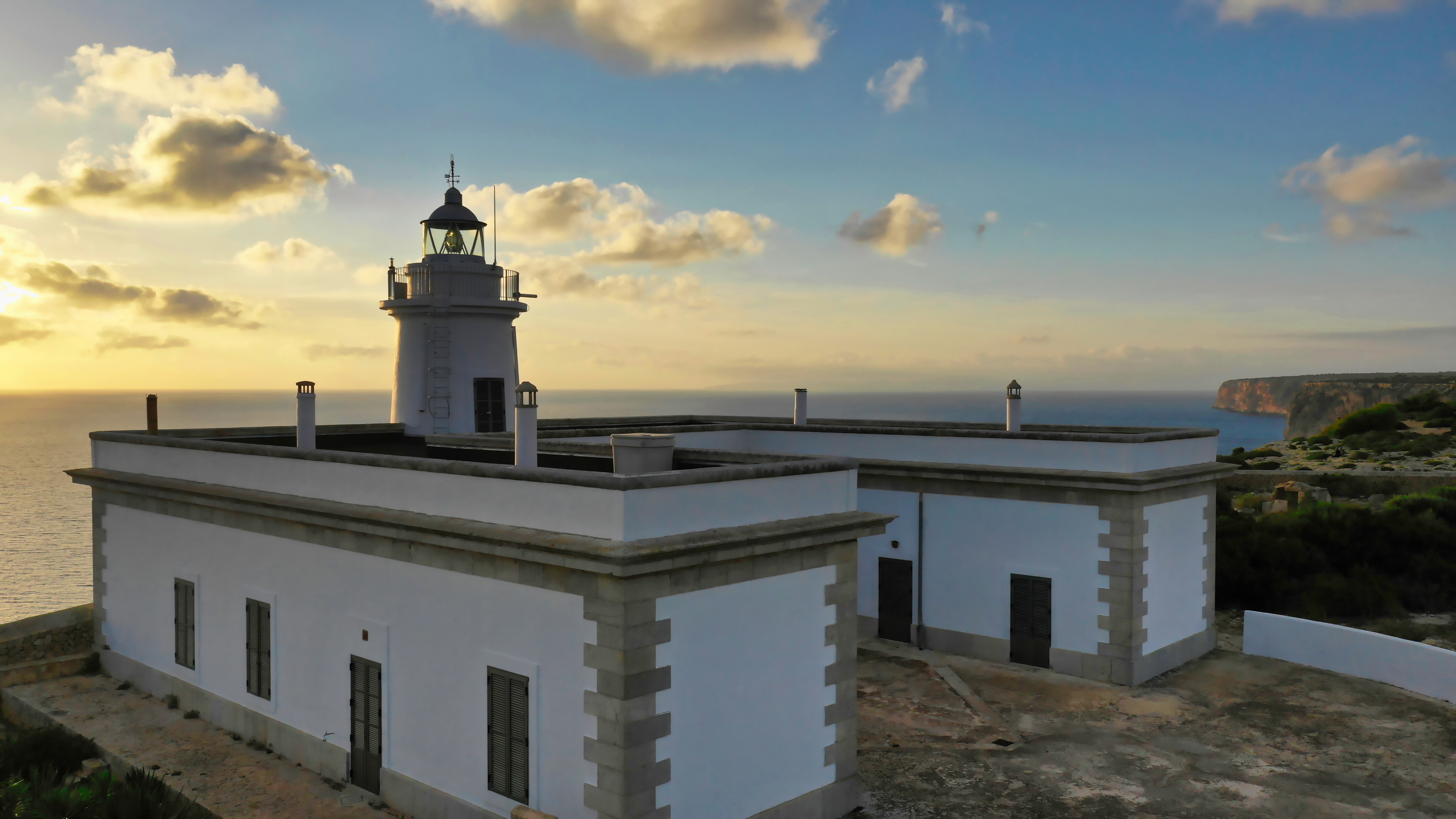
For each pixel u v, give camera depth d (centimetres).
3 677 1678
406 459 1164
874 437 1995
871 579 1986
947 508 1869
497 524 1054
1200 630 1861
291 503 1288
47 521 9194
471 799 1085
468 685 1085
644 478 941
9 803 1055
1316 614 2258
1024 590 1772
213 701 1486
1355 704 1554
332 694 1272
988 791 1213
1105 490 1666
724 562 1012
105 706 1584
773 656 1073
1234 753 1341
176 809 1119
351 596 1238
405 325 2738
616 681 927
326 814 1168
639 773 935
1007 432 1839
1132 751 1348
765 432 2225
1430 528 2516
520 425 1223
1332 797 1197
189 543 1541
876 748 1358
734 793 1031
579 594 962
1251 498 3550
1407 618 2239
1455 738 1398
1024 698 1581
